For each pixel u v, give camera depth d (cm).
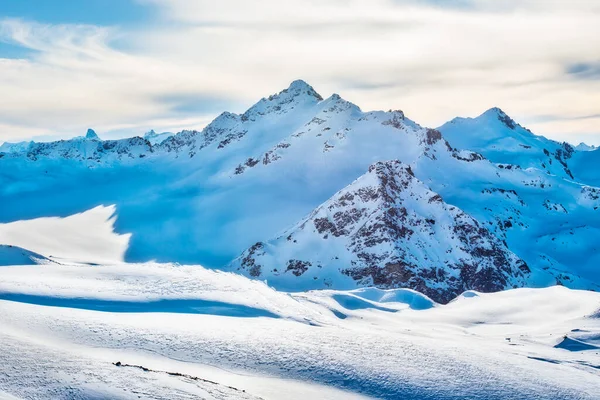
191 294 8562
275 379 5306
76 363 4753
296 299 10338
